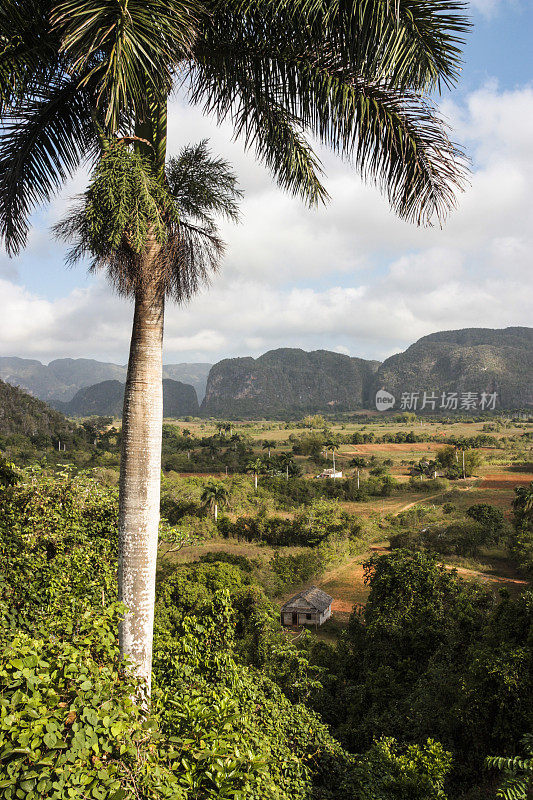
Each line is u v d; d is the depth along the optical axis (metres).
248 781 3.36
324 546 35.22
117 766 2.59
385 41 3.65
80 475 10.94
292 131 4.98
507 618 10.61
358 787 6.71
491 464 80.75
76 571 7.71
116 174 3.51
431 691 10.65
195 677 6.20
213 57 4.64
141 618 4.45
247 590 17.45
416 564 15.59
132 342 4.51
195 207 4.73
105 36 3.31
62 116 5.05
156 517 4.58
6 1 3.87
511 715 8.24
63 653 3.22
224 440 108.69
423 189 4.62
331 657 15.39
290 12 3.95
